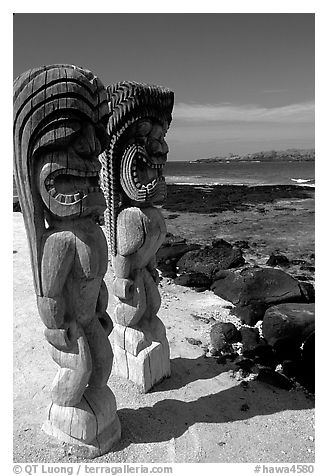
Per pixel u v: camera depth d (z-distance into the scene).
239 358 5.62
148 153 4.42
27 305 6.98
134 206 4.52
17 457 3.78
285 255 10.96
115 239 4.57
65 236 3.31
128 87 4.18
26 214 3.26
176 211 17.91
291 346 5.79
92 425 3.78
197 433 4.25
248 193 22.73
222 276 8.15
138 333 4.88
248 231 13.91
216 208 18.30
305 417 4.54
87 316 3.62
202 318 6.82
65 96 3.04
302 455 4.03
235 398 4.82
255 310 6.85
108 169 4.42
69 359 3.61
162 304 7.37
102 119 3.29
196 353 5.76
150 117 4.31
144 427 4.27
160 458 3.92
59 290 3.37
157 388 4.93
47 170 3.15
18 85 3.08
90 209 3.34
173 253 9.73
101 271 3.54
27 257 9.41
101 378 3.80
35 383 4.94
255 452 4.05
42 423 4.20
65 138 3.09
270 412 4.61
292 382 5.16
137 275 4.79
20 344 5.77
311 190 23.80
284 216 16.39
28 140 3.07
